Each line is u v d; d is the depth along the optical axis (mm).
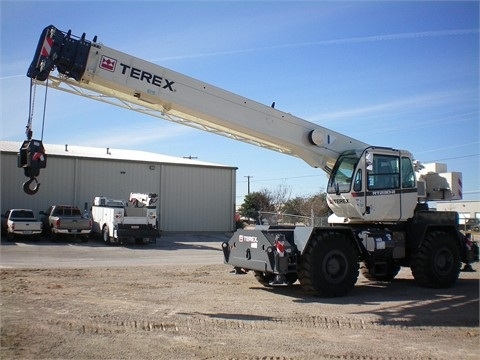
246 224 38656
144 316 8023
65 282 11648
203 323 7684
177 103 10008
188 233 34188
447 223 12422
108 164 31922
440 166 13336
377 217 11453
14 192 29141
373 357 6266
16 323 7312
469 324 8195
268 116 10969
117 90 9789
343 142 11789
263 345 6582
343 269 10586
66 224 24641
